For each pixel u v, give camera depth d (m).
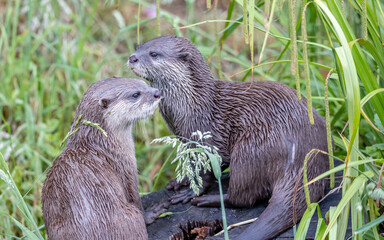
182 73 8.13
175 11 16.23
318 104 9.80
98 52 14.52
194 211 7.89
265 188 7.45
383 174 6.41
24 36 13.44
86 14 15.73
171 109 8.34
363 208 6.54
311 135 7.27
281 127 7.32
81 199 6.69
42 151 11.66
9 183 6.41
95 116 7.56
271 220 6.84
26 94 12.49
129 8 16.31
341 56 5.82
